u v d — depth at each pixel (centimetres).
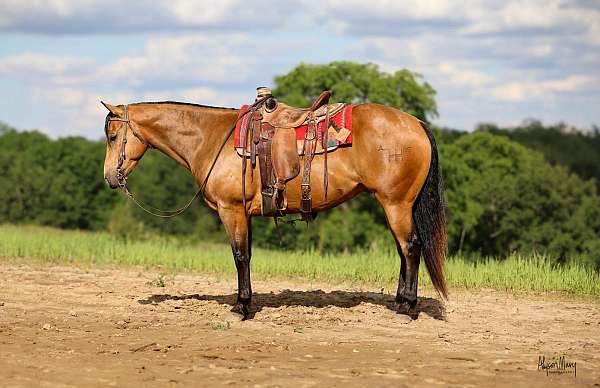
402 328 939
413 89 4391
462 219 4428
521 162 5088
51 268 1452
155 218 5656
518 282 1310
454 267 1397
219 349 805
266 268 1451
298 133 928
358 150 917
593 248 4019
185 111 982
